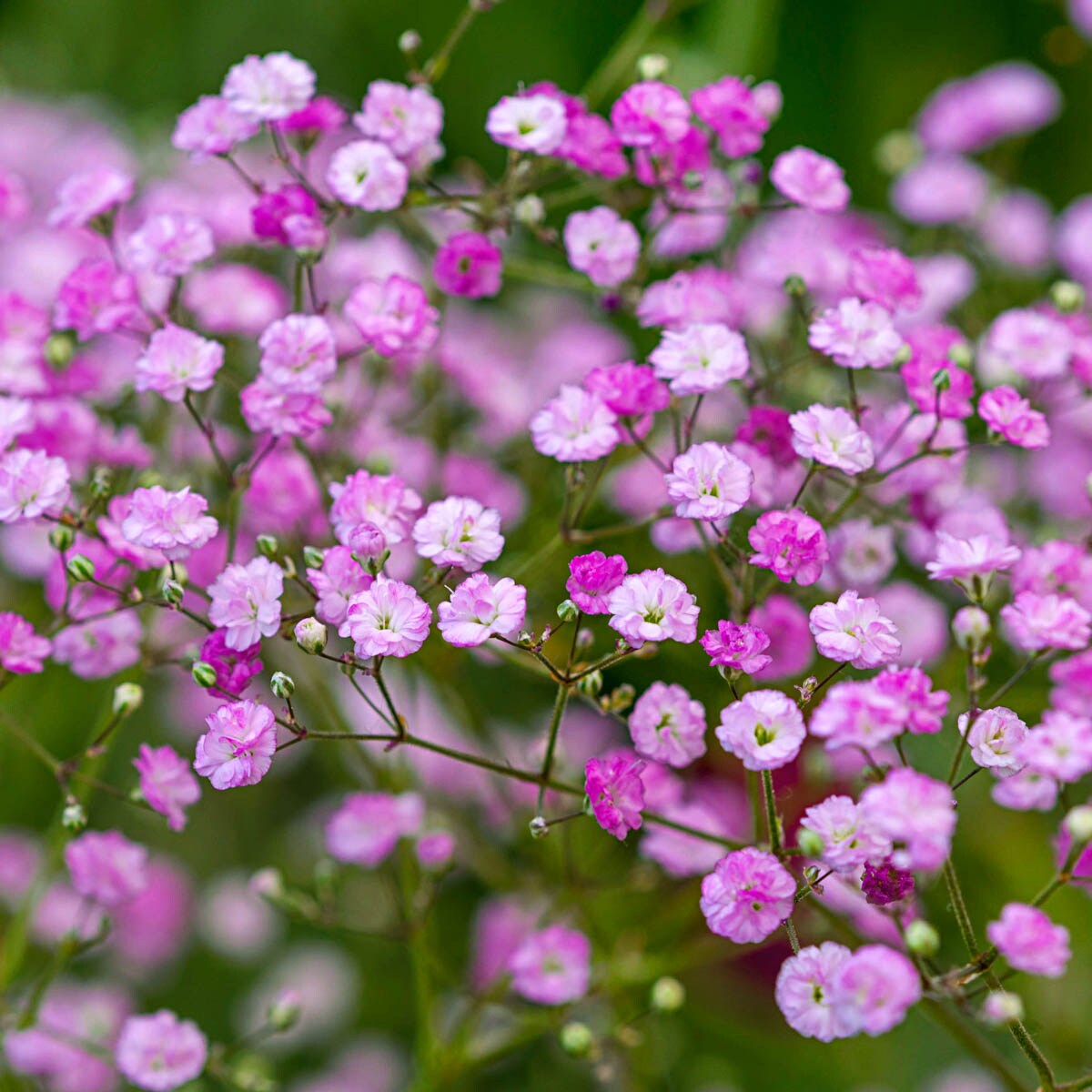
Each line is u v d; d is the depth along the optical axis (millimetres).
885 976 658
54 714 805
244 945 850
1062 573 715
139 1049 725
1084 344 739
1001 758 678
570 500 731
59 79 979
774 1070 797
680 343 705
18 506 698
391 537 693
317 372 706
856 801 722
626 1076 766
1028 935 665
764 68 818
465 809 790
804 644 717
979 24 986
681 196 734
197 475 756
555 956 738
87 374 737
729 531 708
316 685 760
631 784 679
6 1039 752
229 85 722
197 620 693
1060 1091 683
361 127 723
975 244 840
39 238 809
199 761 674
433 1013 750
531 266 761
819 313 723
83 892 734
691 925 792
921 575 772
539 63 952
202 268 763
